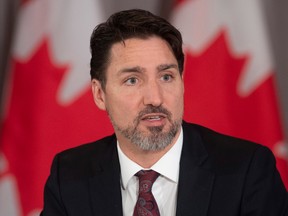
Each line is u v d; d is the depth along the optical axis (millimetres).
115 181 3822
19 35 5566
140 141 3473
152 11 6039
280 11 5961
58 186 3961
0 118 6004
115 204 3773
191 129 3971
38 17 5574
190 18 5527
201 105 5520
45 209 3986
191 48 5523
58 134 5574
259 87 5484
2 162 5609
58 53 5562
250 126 5504
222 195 3621
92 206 3830
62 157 4176
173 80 3518
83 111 5586
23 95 5566
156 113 3424
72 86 5574
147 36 3506
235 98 5516
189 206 3621
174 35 3547
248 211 3574
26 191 5625
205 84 5516
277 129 5500
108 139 4188
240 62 5500
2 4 6023
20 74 5566
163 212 3715
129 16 3570
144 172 3734
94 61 3721
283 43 5980
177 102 3484
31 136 5566
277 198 3631
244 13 5500
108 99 3627
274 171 3729
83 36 5578
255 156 3711
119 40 3520
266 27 5797
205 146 3869
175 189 3740
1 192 5645
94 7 5609
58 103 5574
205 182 3672
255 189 3604
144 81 3479
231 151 3791
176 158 3746
